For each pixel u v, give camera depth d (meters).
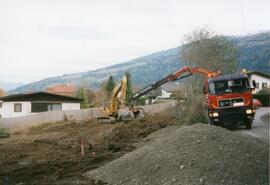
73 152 20.30
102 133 26.80
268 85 67.69
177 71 32.50
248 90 24.73
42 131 34.56
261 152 13.15
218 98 24.73
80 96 73.88
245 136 15.21
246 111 24.50
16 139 28.45
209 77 26.28
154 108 51.84
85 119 44.69
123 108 35.12
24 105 52.81
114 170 14.00
